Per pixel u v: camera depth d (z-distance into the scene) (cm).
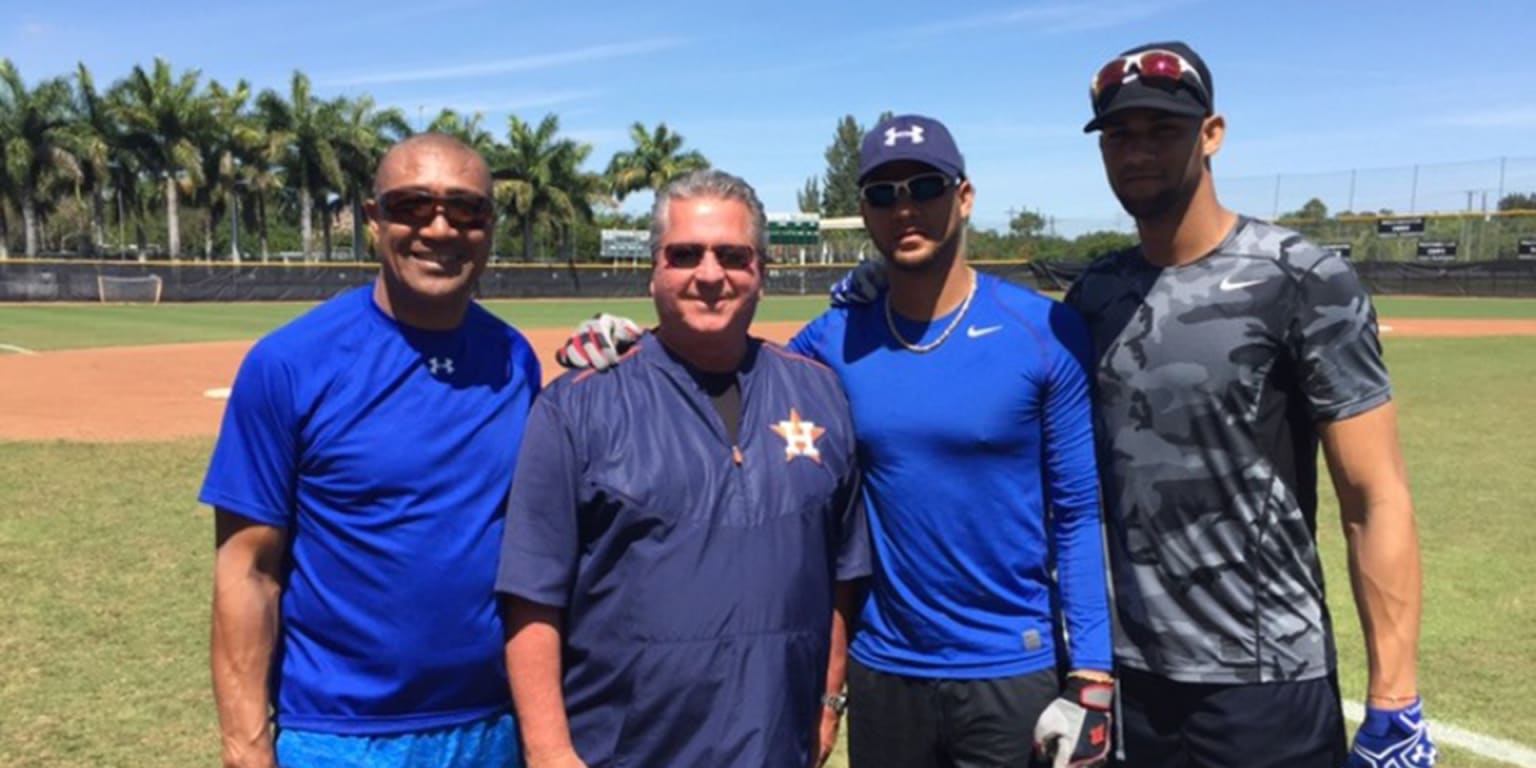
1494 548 661
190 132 4831
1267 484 255
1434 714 422
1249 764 259
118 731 404
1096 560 270
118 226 5819
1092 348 273
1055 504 274
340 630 240
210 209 5069
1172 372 257
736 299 237
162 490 793
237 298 3903
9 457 909
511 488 242
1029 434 271
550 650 231
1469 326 2694
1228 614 258
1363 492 248
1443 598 563
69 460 902
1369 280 4506
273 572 242
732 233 234
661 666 225
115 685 445
